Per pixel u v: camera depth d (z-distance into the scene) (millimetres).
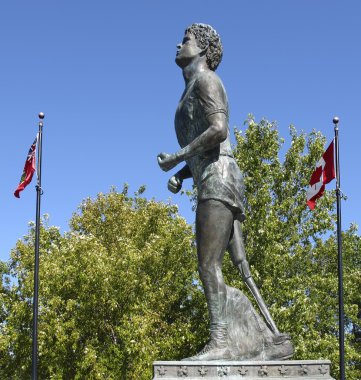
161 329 27625
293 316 24344
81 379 25406
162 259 27953
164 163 9039
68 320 25672
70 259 26375
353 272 31688
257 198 26031
